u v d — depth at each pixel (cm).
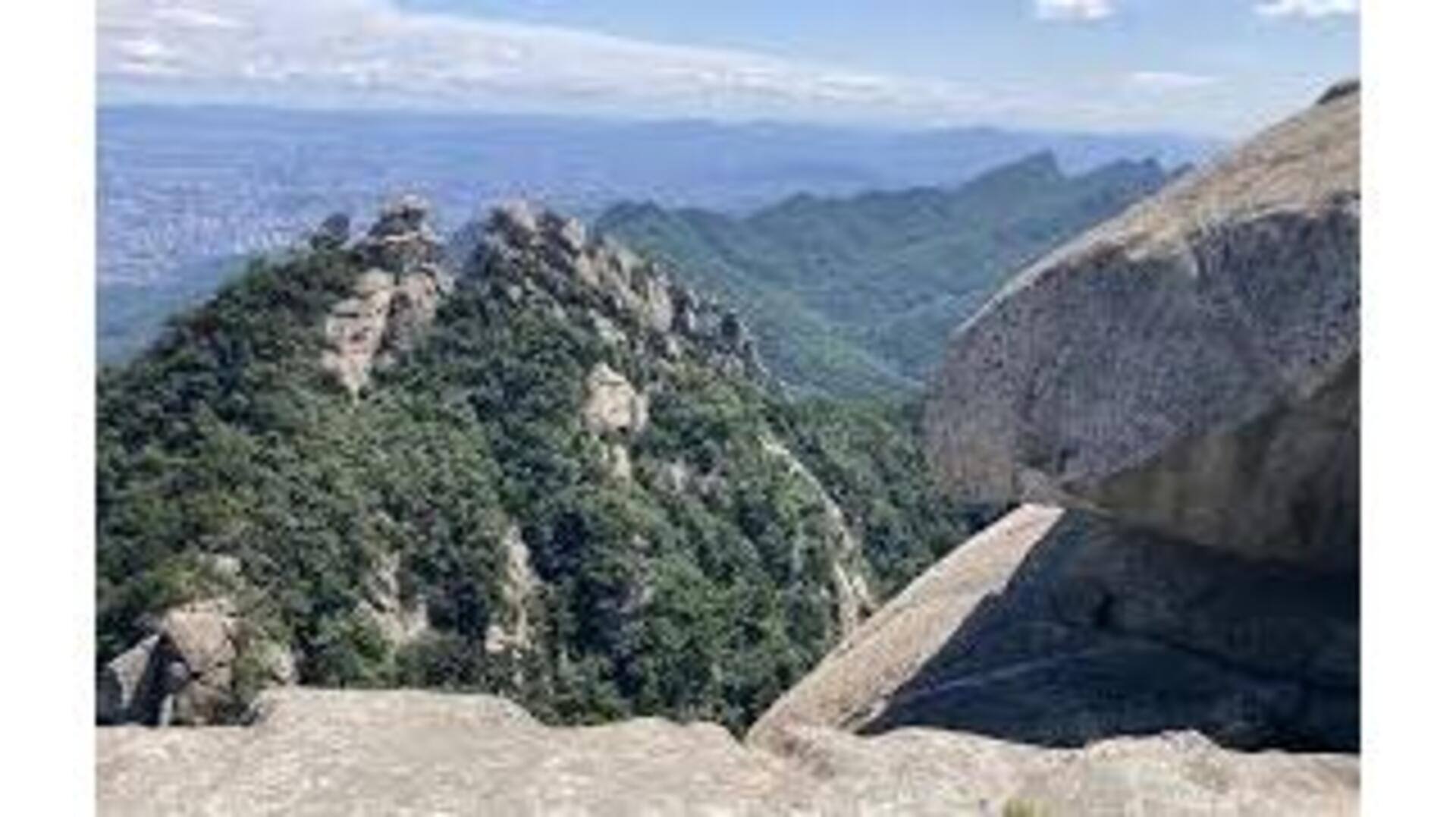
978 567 2095
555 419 9856
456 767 1268
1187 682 1742
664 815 1216
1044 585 1978
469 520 8794
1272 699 1684
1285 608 1764
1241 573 1819
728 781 1280
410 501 8625
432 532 8606
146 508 7619
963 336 1836
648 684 8388
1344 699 1677
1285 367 1533
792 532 9875
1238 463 1589
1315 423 1542
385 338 9981
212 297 9438
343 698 1379
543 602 8762
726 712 8456
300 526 7888
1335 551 1681
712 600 8969
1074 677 1797
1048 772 1303
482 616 8331
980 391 1803
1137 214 1767
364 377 9644
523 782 1248
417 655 7888
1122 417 1650
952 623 1983
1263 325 1559
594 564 8888
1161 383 1623
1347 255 1516
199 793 1227
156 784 1238
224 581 7225
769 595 9219
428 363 9969
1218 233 1620
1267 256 1576
